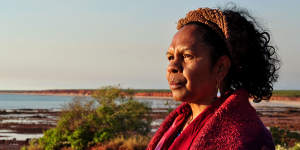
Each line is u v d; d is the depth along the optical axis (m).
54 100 135.00
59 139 12.26
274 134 12.59
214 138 0.73
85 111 12.65
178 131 1.00
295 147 6.59
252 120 0.74
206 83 0.83
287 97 119.00
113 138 12.12
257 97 0.92
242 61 0.86
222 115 0.75
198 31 0.84
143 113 13.65
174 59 0.84
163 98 148.88
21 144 21.58
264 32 0.92
